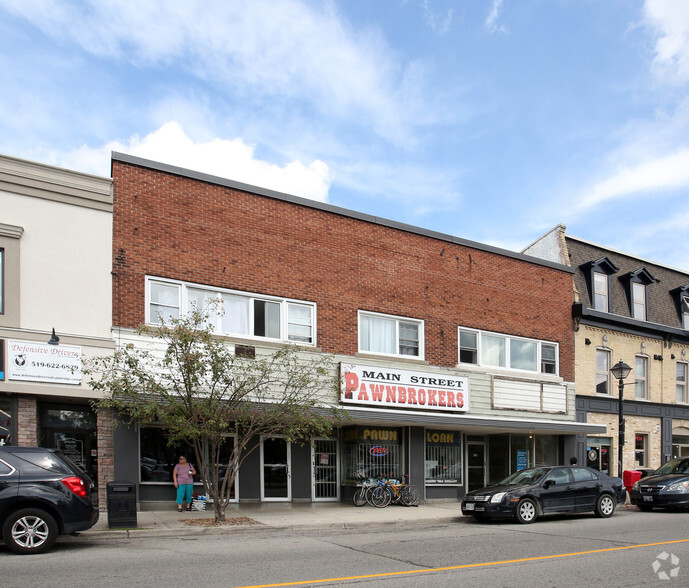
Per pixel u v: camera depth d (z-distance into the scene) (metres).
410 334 20.25
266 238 17.80
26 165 14.77
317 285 18.48
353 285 19.17
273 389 16.95
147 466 15.81
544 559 10.12
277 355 15.09
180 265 16.34
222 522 13.83
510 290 22.73
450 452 21.20
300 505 17.94
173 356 14.30
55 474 10.52
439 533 13.33
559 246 25.42
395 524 15.06
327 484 19.17
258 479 17.86
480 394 21.20
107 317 15.21
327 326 18.47
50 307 14.59
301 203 18.52
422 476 19.92
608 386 25.30
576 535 12.90
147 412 12.98
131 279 15.64
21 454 10.50
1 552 10.28
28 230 14.60
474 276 21.89
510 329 22.45
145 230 15.99
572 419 23.55
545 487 15.55
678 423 27.20
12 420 14.00
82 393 14.64
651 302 27.98
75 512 10.50
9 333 13.95
